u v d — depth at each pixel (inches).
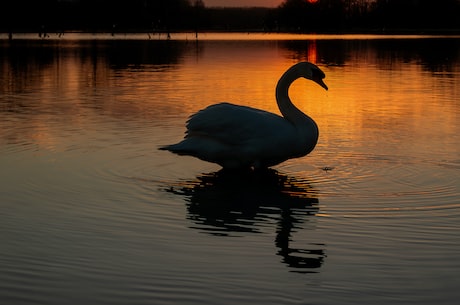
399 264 255.1
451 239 280.7
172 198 343.6
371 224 300.4
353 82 903.7
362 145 465.1
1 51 1739.7
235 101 689.6
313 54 1621.6
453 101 695.7
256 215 316.2
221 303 223.3
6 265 253.0
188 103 675.4
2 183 365.7
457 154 436.8
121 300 225.5
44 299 226.2
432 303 223.6
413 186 362.3
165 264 255.0
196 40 2817.4
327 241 279.9
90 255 263.3
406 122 559.2
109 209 323.0
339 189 359.6
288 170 401.1
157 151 445.4
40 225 298.2
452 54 1593.3
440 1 4340.6
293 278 242.7
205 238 283.6
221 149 384.8
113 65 1239.5
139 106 652.7
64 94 759.7
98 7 4798.2
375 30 4926.2
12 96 738.2
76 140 476.7
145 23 4852.4
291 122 395.5
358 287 235.5
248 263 256.7
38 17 4547.2
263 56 1536.7
